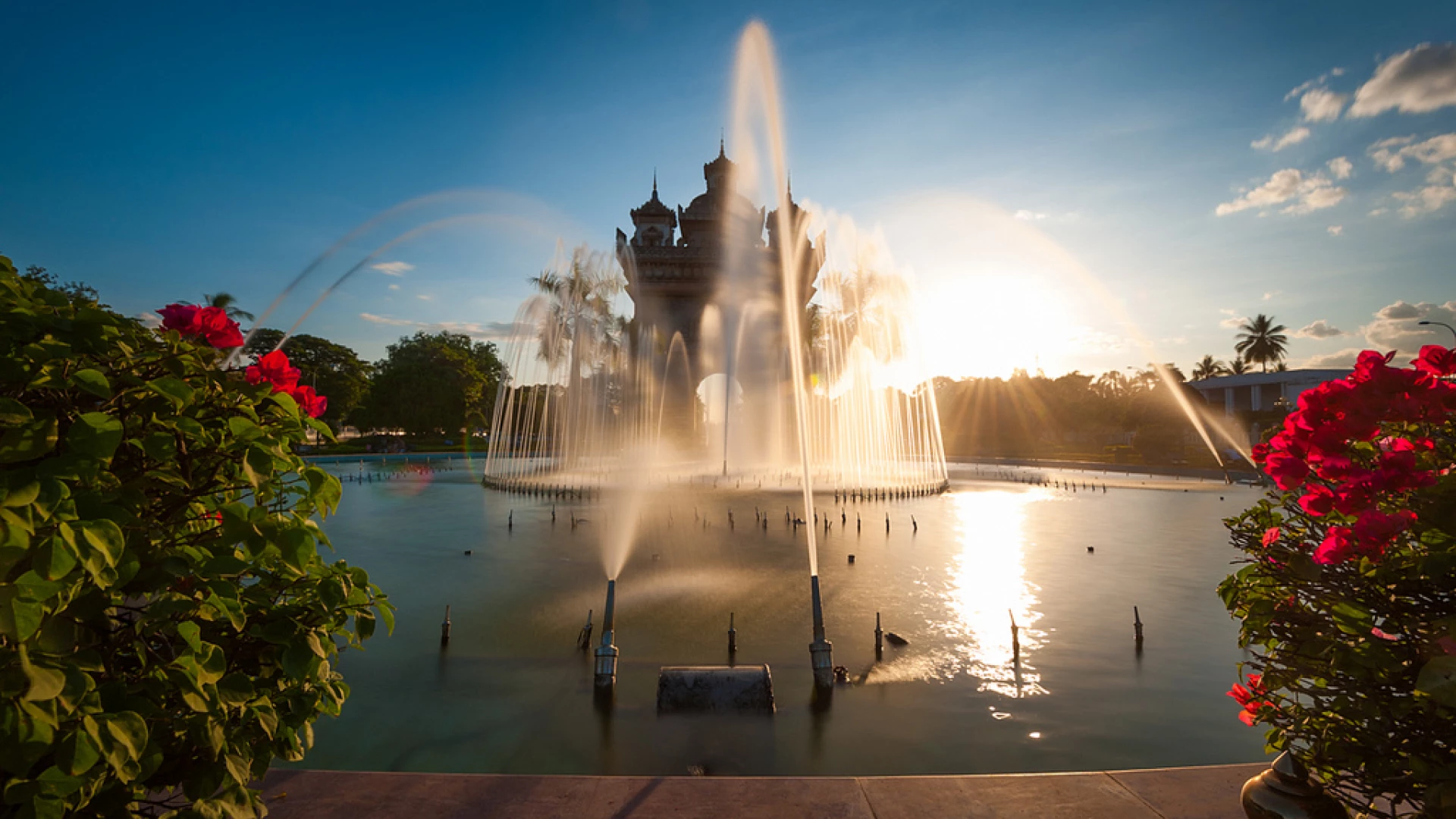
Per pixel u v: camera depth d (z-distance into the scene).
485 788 4.93
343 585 3.43
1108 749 8.02
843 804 4.73
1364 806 3.24
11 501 2.29
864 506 32.34
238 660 3.33
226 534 2.98
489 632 12.25
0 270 2.79
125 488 2.92
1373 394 3.13
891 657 11.12
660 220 64.94
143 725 2.52
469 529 24.72
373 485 44.47
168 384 2.79
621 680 10.09
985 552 20.53
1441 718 2.90
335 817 4.55
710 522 25.98
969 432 104.56
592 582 16.25
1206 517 29.31
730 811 4.66
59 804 2.38
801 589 15.58
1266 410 84.88
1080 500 37.06
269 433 3.25
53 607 2.41
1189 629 12.72
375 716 8.85
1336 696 3.27
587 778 5.09
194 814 2.83
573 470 48.09
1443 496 2.96
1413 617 3.05
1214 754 7.92
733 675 9.17
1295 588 3.46
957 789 4.92
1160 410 76.56
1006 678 10.29
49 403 2.78
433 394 84.06
